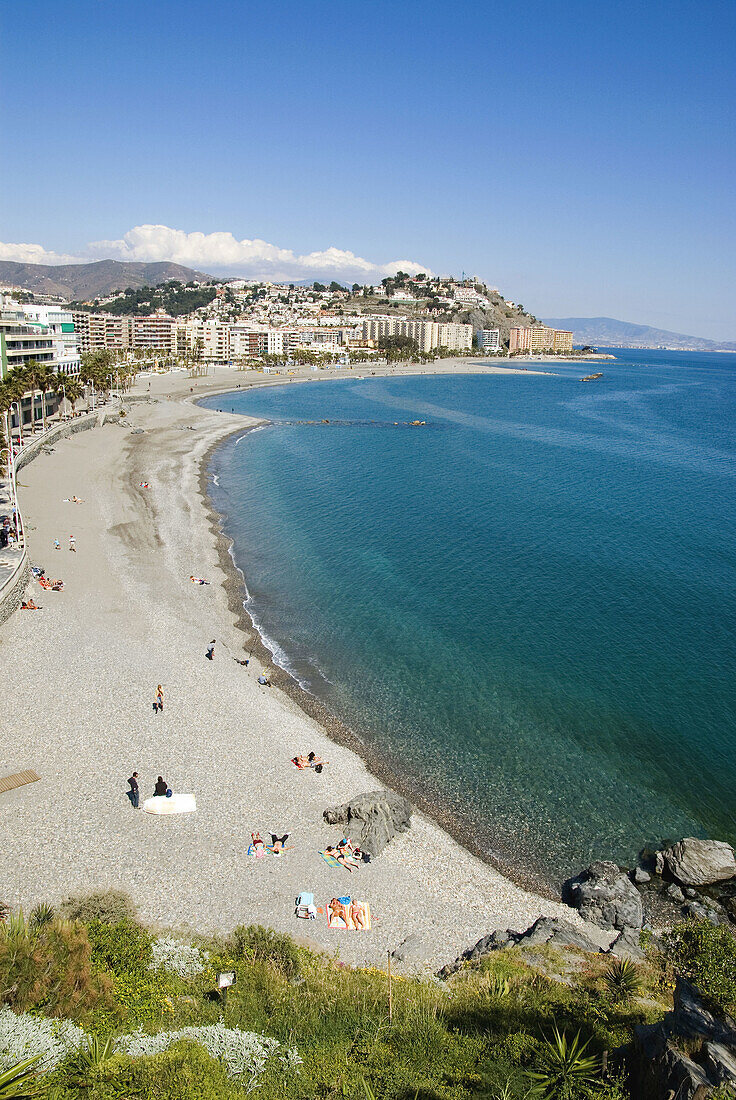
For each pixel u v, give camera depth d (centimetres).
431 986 2494
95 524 8150
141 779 3691
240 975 2417
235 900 2952
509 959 2655
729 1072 1552
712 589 6956
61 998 2038
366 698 4806
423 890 3170
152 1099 1727
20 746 3844
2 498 8769
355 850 3338
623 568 7544
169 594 6284
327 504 10162
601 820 3747
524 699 4844
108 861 3081
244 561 7444
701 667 5331
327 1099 1853
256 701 4638
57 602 5788
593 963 2664
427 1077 1958
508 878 3341
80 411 15850
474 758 4209
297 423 18800
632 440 16975
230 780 3769
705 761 4231
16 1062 1720
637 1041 1823
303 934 2819
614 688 5006
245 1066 1931
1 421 10925
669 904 3234
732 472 13150
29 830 3216
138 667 4872
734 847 3581
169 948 2511
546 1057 1930
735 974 1845
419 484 11700
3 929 2184
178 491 10256
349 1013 2272
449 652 5503
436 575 7231
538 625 6038
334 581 6975
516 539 8581
